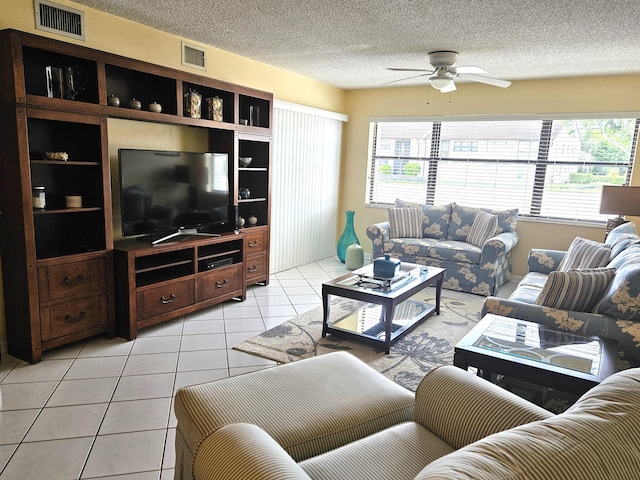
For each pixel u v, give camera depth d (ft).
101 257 10.40
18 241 9.03
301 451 4.66
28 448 6.73
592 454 2.57
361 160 21.07
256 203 15.70
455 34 11.67
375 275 11.89
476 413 4.61
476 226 17.20
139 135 12.34
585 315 7.86
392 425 5.32
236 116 13.71
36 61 9.93
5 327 9.78
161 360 9.77
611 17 9.87
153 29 12.02
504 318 8.24
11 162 8.79
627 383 3.28
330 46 13.39
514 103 17.34
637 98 15.35
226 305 13.73
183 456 5.18
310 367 6.22
